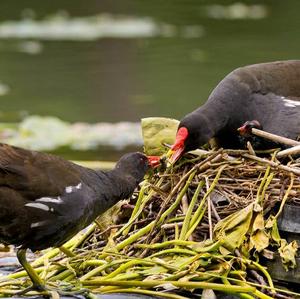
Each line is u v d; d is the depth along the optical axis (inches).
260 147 500.7
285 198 411.8
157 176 454.0
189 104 962.7
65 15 1507.1
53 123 901.8
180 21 1422.2
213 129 512.1
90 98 1000.2
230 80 532.4
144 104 970.1
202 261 405.7
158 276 402.0
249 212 410.6
